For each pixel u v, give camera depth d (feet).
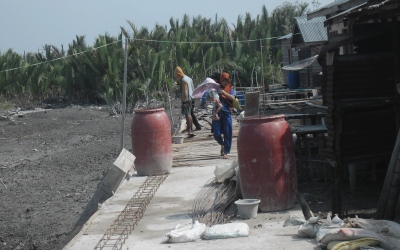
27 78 153.58
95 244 27.17
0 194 52.95
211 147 53.11
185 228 27.30
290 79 92.73
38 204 47.96
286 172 29.94
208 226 28.09
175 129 67.97
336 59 29.81
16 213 45.55
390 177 27.27
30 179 58.85
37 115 125.49
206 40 167.22
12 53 153.79
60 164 65.57
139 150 41.78
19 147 83.97
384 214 27.32
